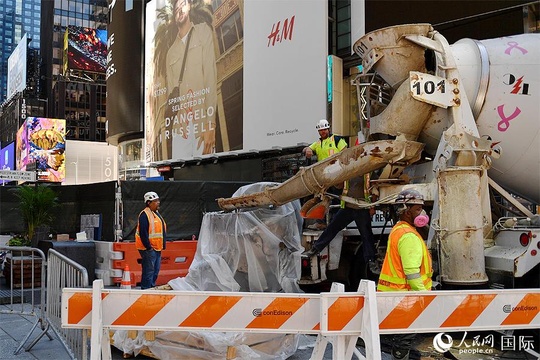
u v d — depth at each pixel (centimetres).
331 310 356
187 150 2373
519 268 540
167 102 2575
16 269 1045
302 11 1672
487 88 618
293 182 705
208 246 716
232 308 362
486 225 586
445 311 369
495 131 624
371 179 677
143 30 3634
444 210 565
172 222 1173
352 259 788
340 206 737
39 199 1204
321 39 1600
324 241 727
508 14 1192
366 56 667
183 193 1188
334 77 1581
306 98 1647
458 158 564
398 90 628
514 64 618
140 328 360
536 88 613
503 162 643
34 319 755
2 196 1316
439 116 616
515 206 630
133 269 1060
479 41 649
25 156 8181
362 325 357
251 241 715
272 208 762
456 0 1263
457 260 555
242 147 1948
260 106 1847
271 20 1806
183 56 2438
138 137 4047
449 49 611
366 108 705
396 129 635
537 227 589
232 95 2028
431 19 1305
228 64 2061
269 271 725
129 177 4478
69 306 361
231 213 729
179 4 2498
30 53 12069
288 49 1725
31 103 10088
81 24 10388
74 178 8600
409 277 412
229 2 2062
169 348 523
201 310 361
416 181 673
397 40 630
